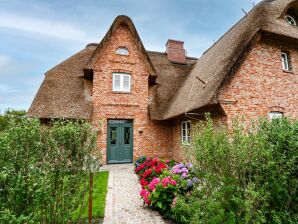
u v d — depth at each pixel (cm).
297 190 312
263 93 871
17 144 269
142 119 1244
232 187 291
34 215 232
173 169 573
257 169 297
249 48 837
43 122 1045
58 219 290
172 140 1269
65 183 296
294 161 302
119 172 953
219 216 281
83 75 1311
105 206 527
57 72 1289
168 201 466
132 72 1272
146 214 482
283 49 980
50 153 321
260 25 859
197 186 358
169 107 1209
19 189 225
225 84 774
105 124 1173
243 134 323
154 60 1631
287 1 1048
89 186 365
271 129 343
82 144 351
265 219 279
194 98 912
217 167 309
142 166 852
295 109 939
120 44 1288
